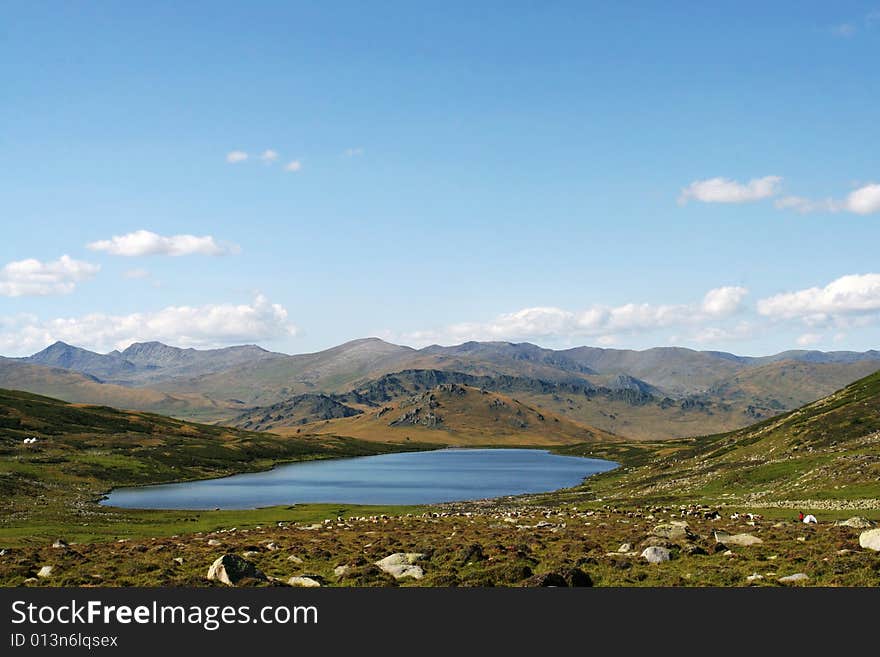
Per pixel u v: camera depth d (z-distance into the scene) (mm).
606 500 115438
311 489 177500
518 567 36062
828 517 64562
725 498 95812
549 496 143000
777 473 105875
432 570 38906
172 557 47000
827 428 136500
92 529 84000
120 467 194625
